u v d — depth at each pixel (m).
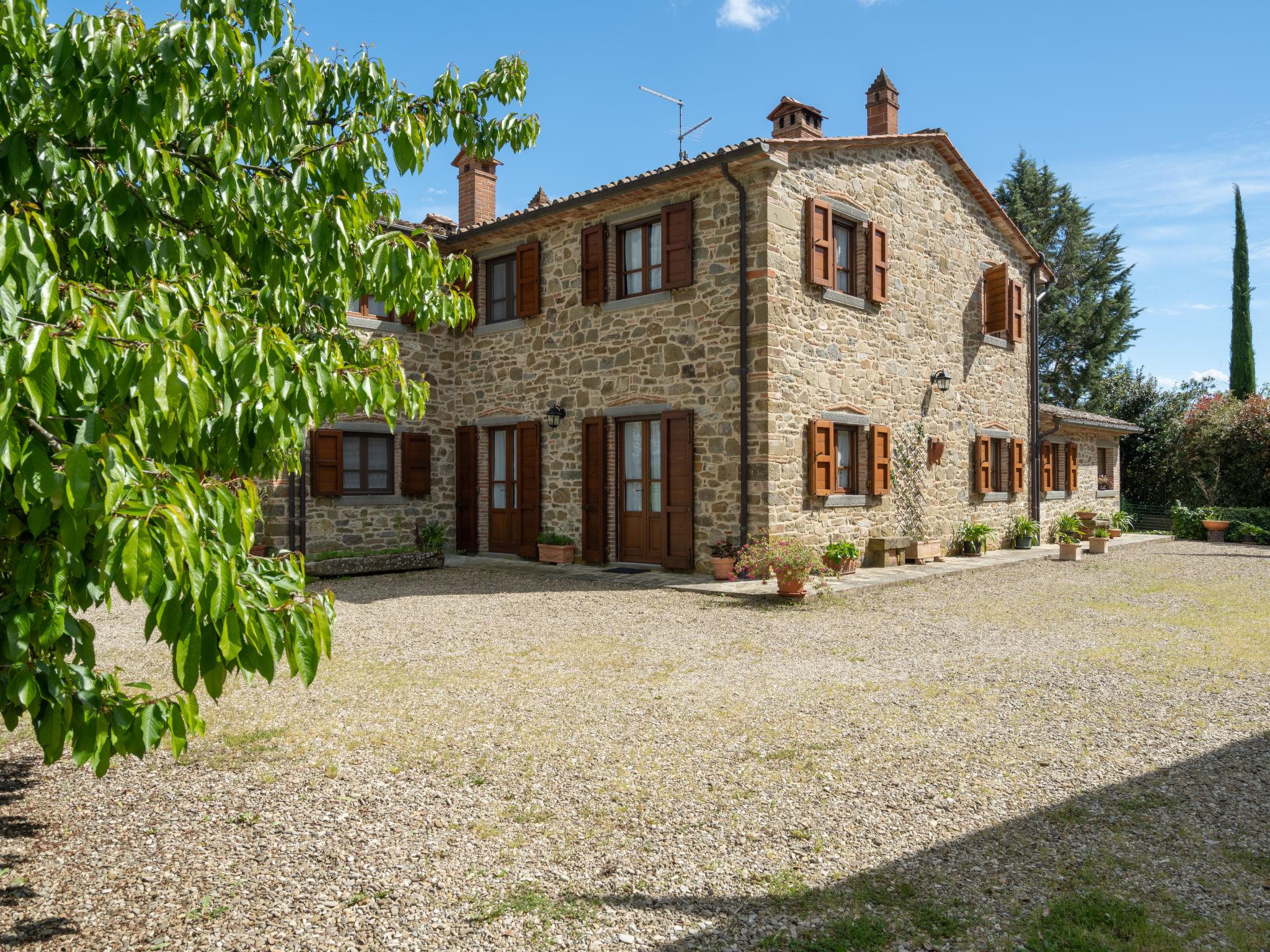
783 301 9.89
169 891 2.73
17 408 1.70
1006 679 5.54
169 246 2.47
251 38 2.79
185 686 1.79
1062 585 10.36
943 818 3.32
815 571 9.29
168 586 1.67
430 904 2.66
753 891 2.75
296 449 2.91
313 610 2.23
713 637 6.88
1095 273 29.34
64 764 3.91
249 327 2.11
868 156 11.53
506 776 3.78
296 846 3.07
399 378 2.87
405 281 3.27
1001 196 30.17
